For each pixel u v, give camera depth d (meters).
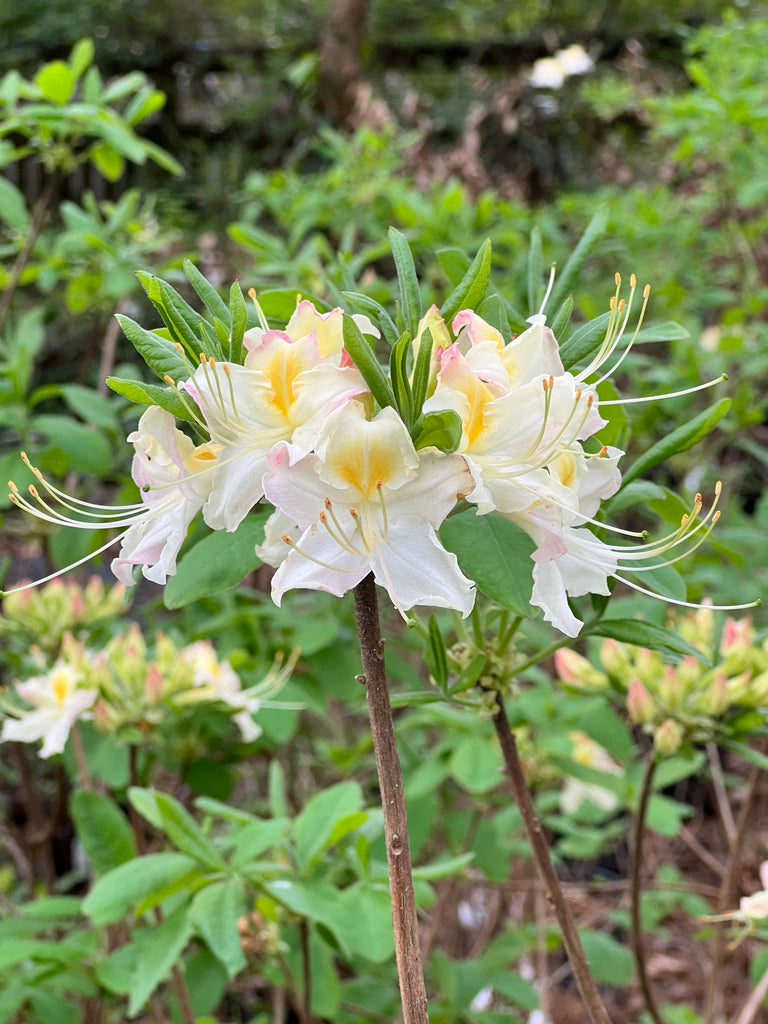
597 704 0.53
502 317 0.28
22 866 0.78
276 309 0.31
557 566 0.26
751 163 0.84
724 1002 0.79
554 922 0.75
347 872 0.49
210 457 0.25
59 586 0.59
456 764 0.52
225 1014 0.82
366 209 0.92
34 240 0.68
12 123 0.62
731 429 0.77
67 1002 0.53
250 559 0.30
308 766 0.83
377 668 0.24
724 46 0.90
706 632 0.43
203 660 0.50
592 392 0.25
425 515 0.23
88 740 0.63
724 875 0.63
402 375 0.23
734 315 0.78
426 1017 0.23
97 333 0.95
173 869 0.39
